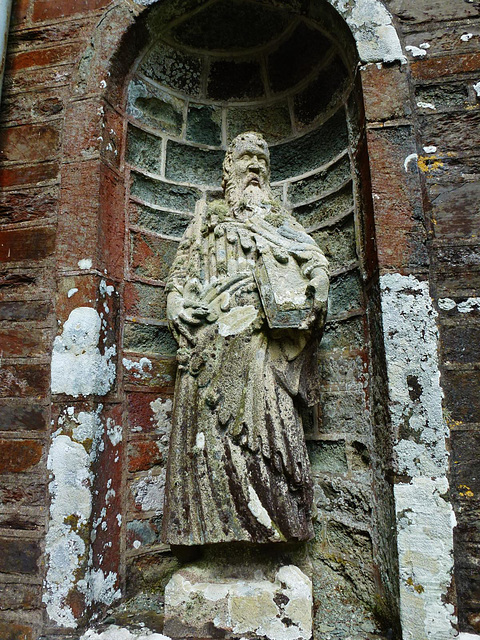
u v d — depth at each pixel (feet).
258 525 4.48
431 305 4.95
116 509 5.55
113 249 5.97
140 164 6.72
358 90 5.82
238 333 4.89
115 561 5.46
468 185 5.21
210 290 5.18
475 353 4.86
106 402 5.53
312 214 6.89
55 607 4.87
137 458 5.92
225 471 4.65
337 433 6.01
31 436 5.28
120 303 6.01
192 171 7.35
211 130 7.54
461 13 5.64
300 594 4.58
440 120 5.41
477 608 4.46
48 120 6.07
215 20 7.02
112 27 6.25
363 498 5.54
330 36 6.49
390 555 4.82
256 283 5.03
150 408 6.18
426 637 4.37
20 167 5.99
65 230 5.64
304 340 4.92
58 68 6.23
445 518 4.54
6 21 6.37
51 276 5.60
